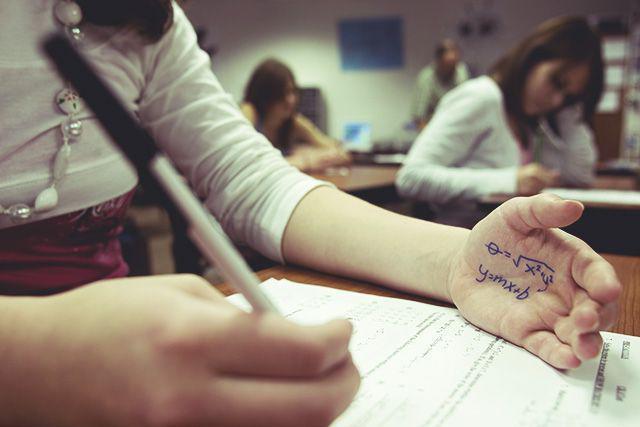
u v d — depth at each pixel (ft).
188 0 2.63
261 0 20.16
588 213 4.20
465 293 1.89
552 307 1.60
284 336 0.92
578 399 1.36
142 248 6.14
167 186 0.89
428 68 17.52
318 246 2.41
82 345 0.99
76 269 2.27
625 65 14.05
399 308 2.05
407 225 2.30
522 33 17.29
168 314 0.97
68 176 2.10
